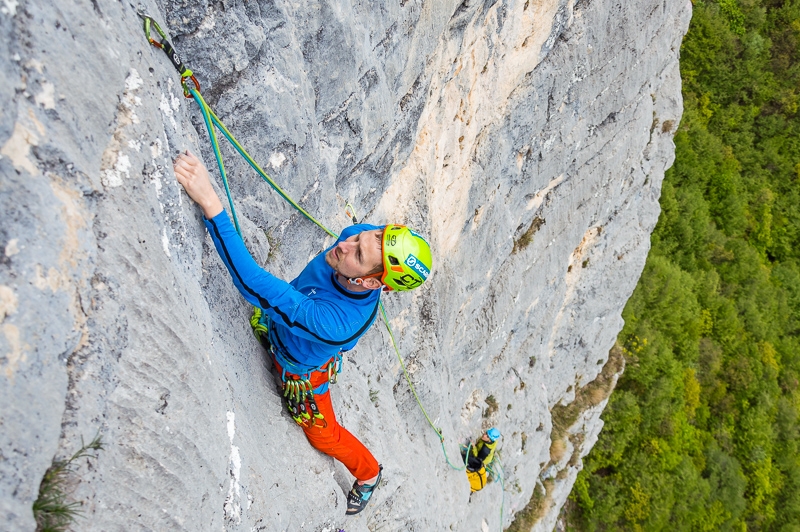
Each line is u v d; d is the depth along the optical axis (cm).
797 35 2439
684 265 2317
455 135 740
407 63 554
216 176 361
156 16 270
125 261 217
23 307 169
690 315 2133
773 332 2358
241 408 342
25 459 171
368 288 311
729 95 2522
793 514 2167
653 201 1502
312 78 428
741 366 2228
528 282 1112
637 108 1190
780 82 2492
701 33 2453
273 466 376
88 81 201
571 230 1184
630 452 1927
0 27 165
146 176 237
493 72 767
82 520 196
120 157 219
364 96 502
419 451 764
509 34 758
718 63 2470
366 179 593
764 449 2181
